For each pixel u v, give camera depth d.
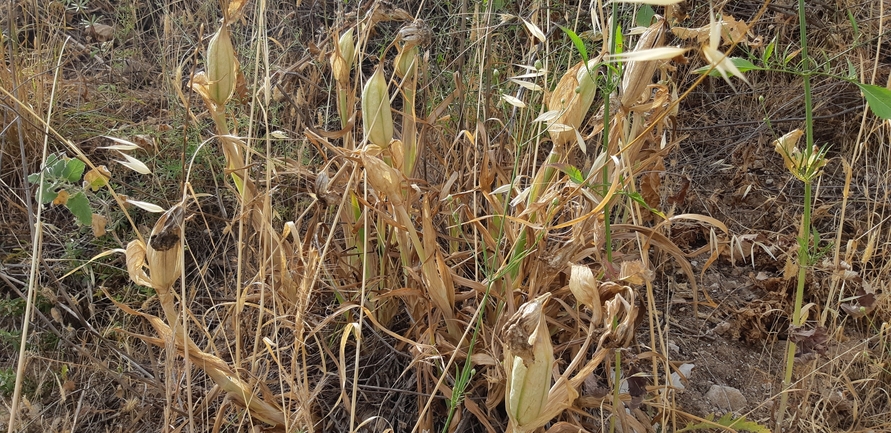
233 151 1.88
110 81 3.22
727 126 3.20
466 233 2.24
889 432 1.96
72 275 2.46
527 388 1.25
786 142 1.48
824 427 1.98
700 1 3.06
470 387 1.95
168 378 1.55
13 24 2.98
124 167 2.73
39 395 2.21
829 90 3.14
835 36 3.14
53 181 1.78
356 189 1.69
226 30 1.71
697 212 2.84
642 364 2.27
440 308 1.80
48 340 2.33
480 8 2.65
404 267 1.97
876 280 2.34
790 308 2.40
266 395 1.71
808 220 1.54
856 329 2.36
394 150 1.71
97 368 2.21
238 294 1.72
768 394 2.19
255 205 1.95
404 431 1.97
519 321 1.17
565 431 1.62
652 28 1.59
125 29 3.31
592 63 1.61
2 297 2.45
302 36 3.26
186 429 1.98
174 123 2.82
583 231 1.75
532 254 1.83
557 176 1.81
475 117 2.49
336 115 2.86
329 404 2.02
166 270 1.47
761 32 3.25
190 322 2.30
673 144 1.76
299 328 1.58
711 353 2.35
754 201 2.91
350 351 2.15
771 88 3.22
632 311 1.29
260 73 2.70
